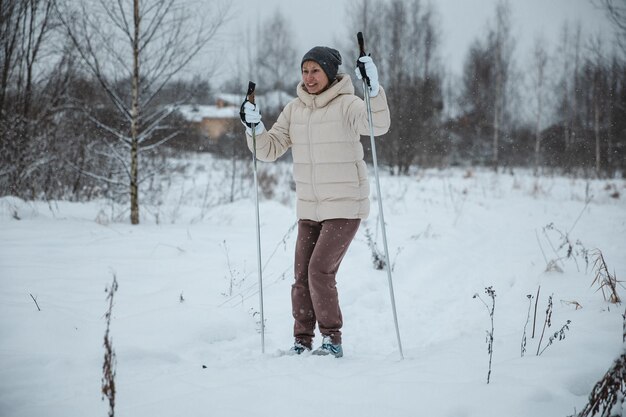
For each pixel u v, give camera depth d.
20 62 9.86
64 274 4.90
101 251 5.94
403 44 22.53
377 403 2.39
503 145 27.33
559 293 4.36
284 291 4.71
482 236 7.45
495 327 3.71
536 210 10.24
